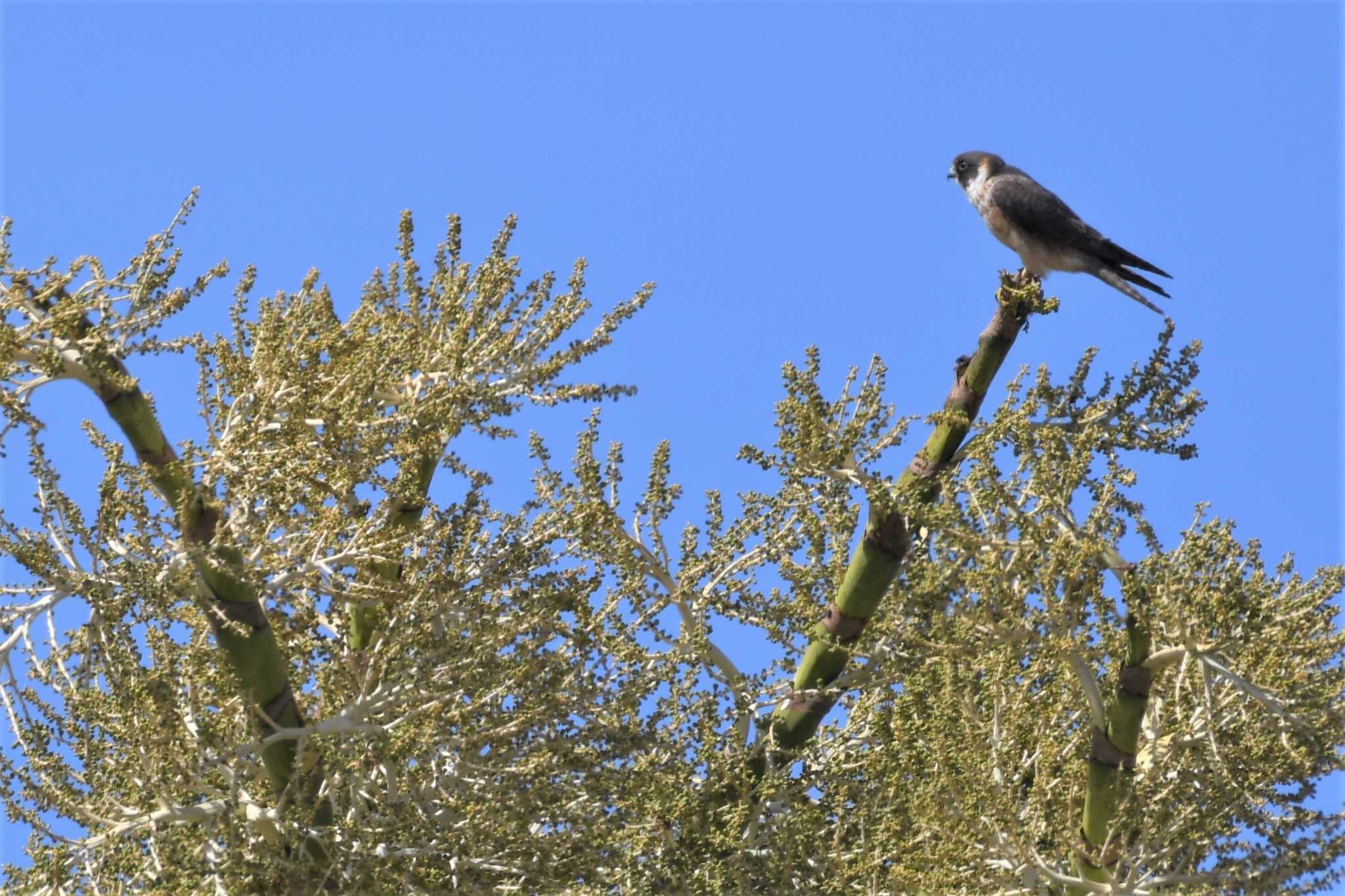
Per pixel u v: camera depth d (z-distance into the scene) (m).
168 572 13.66
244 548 14.70
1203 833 13.87
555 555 15.98
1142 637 13.84
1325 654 13.79
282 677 15.03
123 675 13.59
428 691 14.41
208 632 15.09
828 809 15.86
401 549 15.41
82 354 14.05
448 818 14.77
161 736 13.70
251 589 14.64
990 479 13.84
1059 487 13.88
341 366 15.70
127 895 13.78
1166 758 14.28
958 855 13.98
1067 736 15.49
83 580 13.40
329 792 14.26
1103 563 14.15
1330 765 13.97
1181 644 13.50
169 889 13.20
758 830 15.80
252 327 15.59
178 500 14.52
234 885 13.19
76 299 14.26
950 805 14.02
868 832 15.14
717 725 16.06
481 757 14.86
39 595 14.10
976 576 13.48
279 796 14.70
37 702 13.77
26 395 13.84
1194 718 14.65
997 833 13.66
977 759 13.80
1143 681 13.85
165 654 14.37
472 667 14.48
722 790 15.76
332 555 15.17
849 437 15.30
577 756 14.94
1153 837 14.13
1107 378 15.30
